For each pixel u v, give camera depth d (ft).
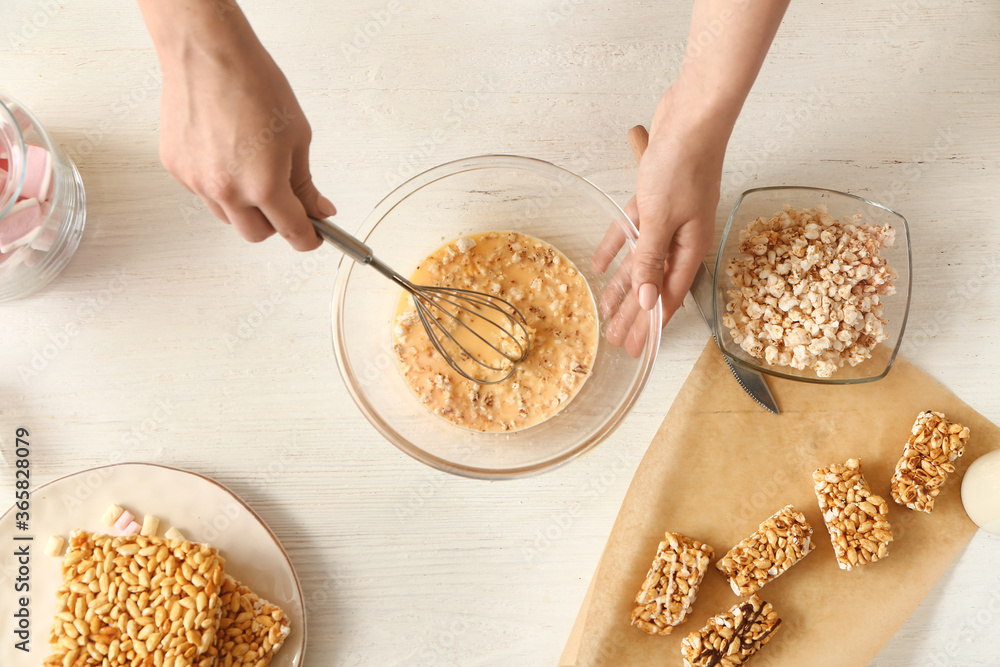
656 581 2.29
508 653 2.35
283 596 2.28
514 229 2.42
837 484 2.31
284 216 1.95
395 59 2.45
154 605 2.18
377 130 2.44
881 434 2.38
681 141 2.10
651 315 2.28
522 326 2.32
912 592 2.34
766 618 2.28
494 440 2.36
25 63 2.42
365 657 2.35
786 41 2.47
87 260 2.39
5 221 2.18
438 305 2.27
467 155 2.45
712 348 2.39
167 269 2.40
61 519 2.28
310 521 2.37
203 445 2.38
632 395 2.24
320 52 2.45
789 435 2.38
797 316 2.28
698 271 2.37
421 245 2.41
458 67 2.46
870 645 2.32
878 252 2.31
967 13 2.47
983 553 2.35
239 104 1.90
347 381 2.28
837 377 2.35
